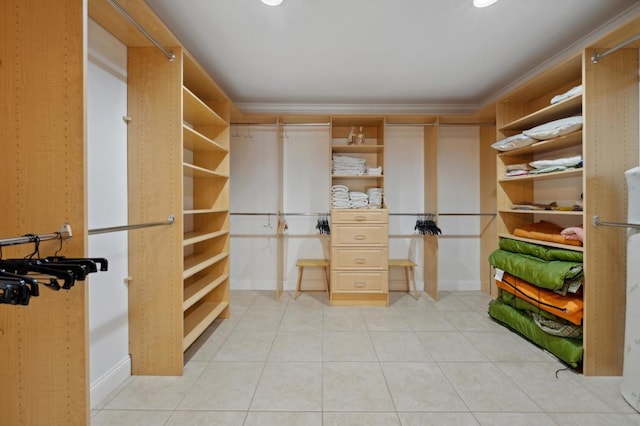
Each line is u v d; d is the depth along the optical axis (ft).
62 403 3.42
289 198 11.72
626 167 5.68
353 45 7.08
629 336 5.01
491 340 7.38
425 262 11.61
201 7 5.67
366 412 4.77
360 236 9.75
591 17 5.98
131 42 5.59
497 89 9.77
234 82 9.25
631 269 5.00
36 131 3.38
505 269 7.82
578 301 5.96
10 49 3.38
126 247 5.77
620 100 5.66
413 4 5.58
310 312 9.34
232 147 11.73
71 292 3.40
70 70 3.35
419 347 7.00
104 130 5.18
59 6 3.35
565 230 6.46
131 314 5.82
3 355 3.43
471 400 5.08
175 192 5.77
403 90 9.85
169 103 5.76
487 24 6.23
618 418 4.65
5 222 3.42
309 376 5.79
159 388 5.40
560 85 7.56
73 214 3.38
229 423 4.52
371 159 11.49
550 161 6.84
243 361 6.37
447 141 11.68
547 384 5.53
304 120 10.87
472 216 11.73
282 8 5.70
